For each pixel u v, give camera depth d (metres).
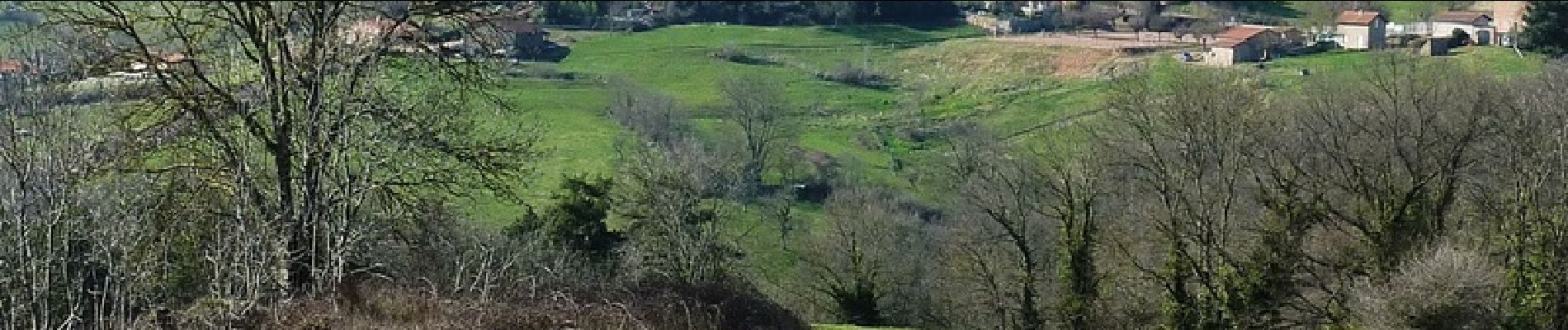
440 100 18.39
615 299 16.16
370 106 17.14
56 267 14.48
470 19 17.92
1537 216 27.56
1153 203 32.22
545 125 39.62
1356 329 28.41
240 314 13.32
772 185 54.38
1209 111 30.30
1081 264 33.38
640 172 37.34
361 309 13.84
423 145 17.97
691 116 65.44
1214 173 30.84
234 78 16.84
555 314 14.38
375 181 17.50
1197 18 109.56
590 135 55.69
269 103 16.58
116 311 13.85
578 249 32.94
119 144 16.66
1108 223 33.88
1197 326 31.19
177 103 16.67
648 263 33.97
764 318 19.75
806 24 107.44
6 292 13.90
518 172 20.02
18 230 14.23
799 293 41.75
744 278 36.25
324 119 16.25
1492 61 55.31
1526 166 28.08
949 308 39.84
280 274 14.88
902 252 41.62
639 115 59.38
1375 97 30.50
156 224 16.48
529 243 25.45
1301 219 30.69
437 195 18.86
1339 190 31.58
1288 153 30.97
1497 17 83.06
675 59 85.50
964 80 89.69
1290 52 83.44
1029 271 35.16
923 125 69.88
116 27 16.39
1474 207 30.89
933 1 113.31
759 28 103.75
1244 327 30.52
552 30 95.75
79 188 16.17
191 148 16.95
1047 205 34.19
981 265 36.50
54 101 16.59
